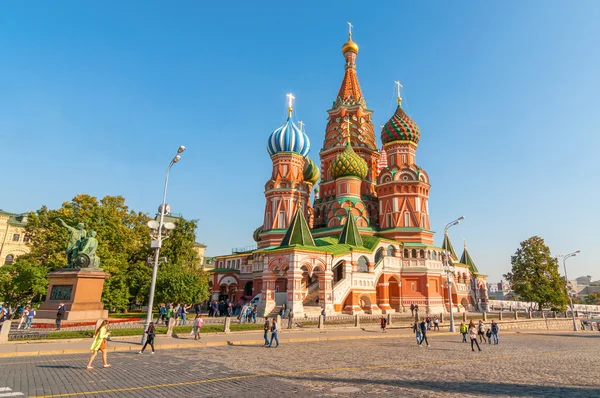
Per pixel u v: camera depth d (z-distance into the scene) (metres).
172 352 22.03
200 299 47.47
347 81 80.75
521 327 55.03
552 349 29.19
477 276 78.81
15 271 46.19
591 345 34.19
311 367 17.05
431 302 57.59
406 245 60.31
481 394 12.23
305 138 72.12
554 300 69.50
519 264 73.69
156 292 45.75
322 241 55.81
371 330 37.84
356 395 11.74
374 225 68.50
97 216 49.81
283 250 44.84
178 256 58.84
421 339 28.58
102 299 46.84
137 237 59.09
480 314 57.53
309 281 54.81
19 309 44.94
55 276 36.44
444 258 62.53
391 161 68.81
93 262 36.69
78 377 14.41
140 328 29.41
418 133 69.25
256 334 31.41
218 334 30.62
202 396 11.58
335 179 67.62
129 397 11.46
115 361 18.44
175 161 28.19
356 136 74.88
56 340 24.39
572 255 67.06
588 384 14.55
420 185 64.62
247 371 15.91
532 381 14.91
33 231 50.88
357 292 50.06
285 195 68.62
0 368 16.20
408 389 12.73
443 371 16.83
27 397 11.39
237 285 66.88
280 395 11.70
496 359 21.84
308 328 35.81
